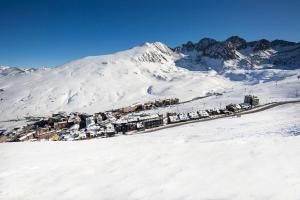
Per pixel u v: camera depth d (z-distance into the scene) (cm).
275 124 5603
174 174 1115
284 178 989
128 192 952
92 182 1078
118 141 2262
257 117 7838
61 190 1003
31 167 1310
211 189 931
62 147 1862
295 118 6375
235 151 1420
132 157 1449
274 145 1508
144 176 1114
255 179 998
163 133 6769
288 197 830
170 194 911
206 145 1608
